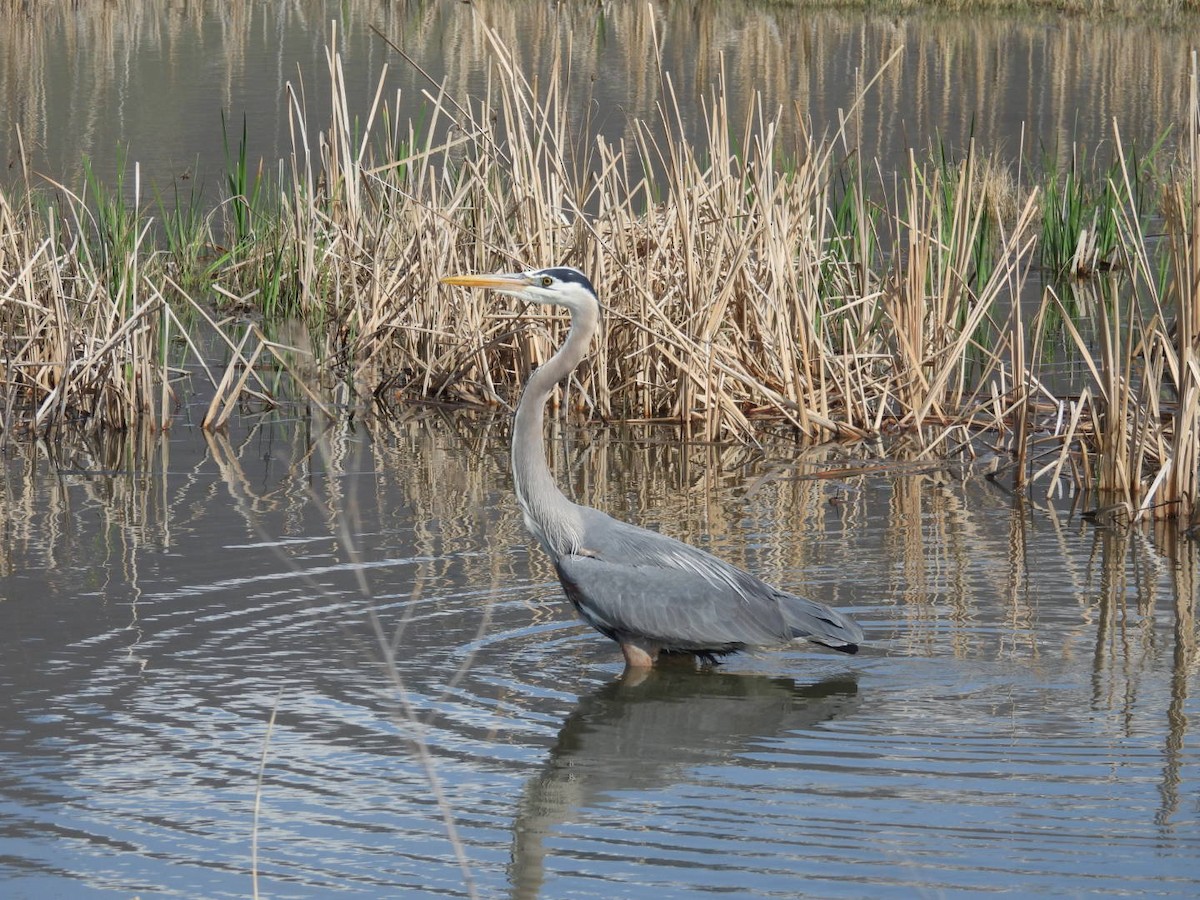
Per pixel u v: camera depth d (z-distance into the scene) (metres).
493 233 17.83
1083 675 9.54
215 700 9.08
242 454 15.15
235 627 10.27
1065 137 30.16
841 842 7.34
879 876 6.97
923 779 8.05
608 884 6.94
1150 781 7.96
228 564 11.59
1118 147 13.79
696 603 9.88
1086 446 15.36
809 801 7.82
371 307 18.28
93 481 14.07
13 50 40.62
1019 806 7.70
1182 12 47.34
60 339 16.34
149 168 27.12
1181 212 13.80
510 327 17.42
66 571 11.36
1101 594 11.10
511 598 11.02
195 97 33.91
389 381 17.88
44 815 7.64
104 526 12.59
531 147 17.59
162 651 9.82
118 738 8.52
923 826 7.48
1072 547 12.27
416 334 17.92
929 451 15.31
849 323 17.33
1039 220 25.52
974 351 19.14
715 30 45.06
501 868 7.12
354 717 8.89
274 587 11.07
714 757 8.43
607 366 17.05
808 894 6.82
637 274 16.55
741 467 14.88
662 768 8.27
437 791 6.53
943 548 12.23
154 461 14.84
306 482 14.11
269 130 30.41
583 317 10.33
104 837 7.43
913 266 15.98
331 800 7.84
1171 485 12.92
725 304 15.80
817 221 18.55
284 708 8.99
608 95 33.06
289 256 20.42
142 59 39.62
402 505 13.35
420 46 41.53
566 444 15.79
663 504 13.54
